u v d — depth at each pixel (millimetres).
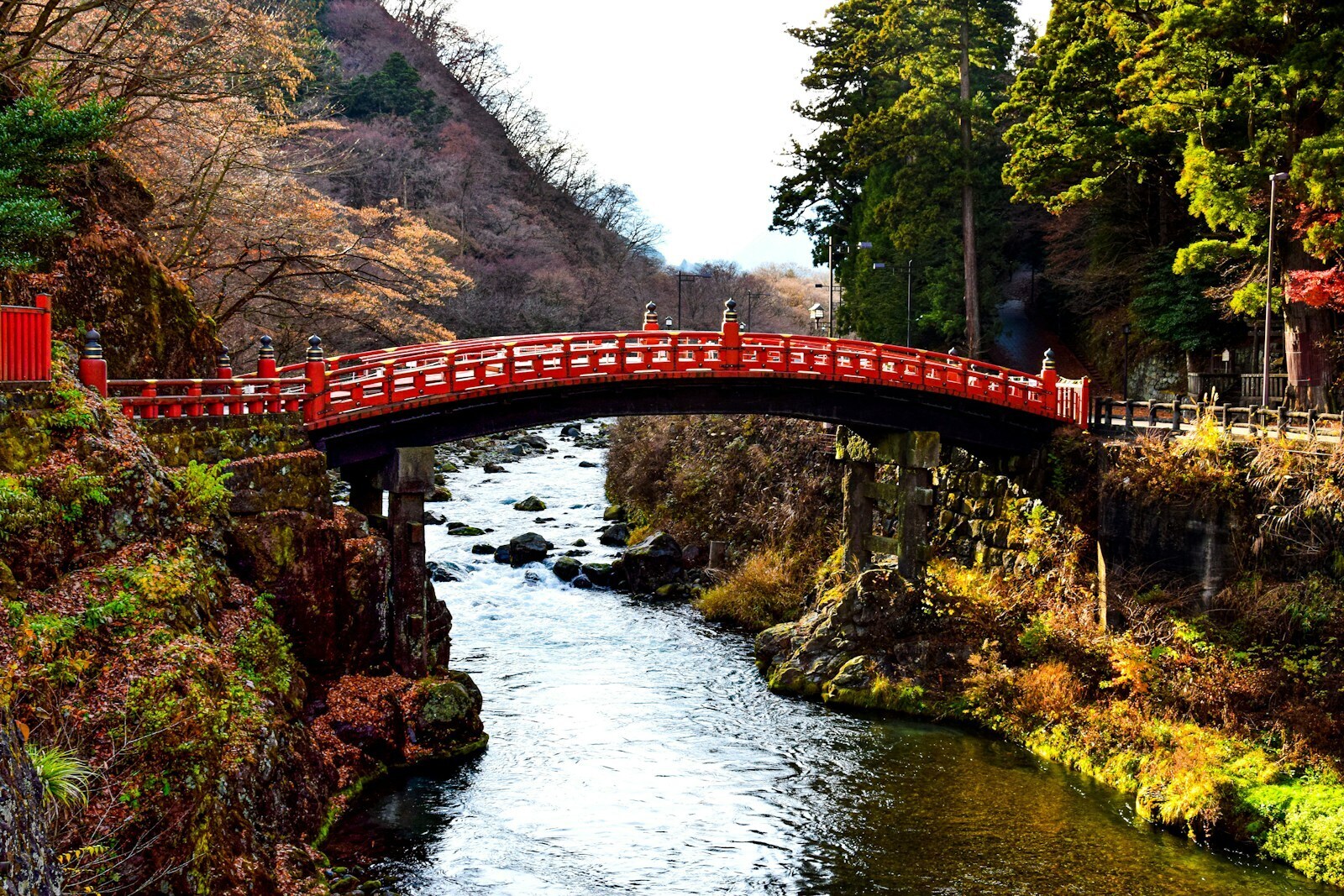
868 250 61000
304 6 83312
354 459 27703
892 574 35125
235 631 21125
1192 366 50281
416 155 91625
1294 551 28875
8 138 22031
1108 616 32656
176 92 32156
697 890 21625
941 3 53406
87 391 20547
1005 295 70312
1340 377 37312
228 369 24734
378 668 27516
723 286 110375
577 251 107875
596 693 32938
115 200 28891
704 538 49562
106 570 18078
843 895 21625
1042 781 27531
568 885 21547
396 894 20719
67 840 13414
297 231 38156
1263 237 38469
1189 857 23547
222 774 16828
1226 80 37156
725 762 28109
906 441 35531
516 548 47250
